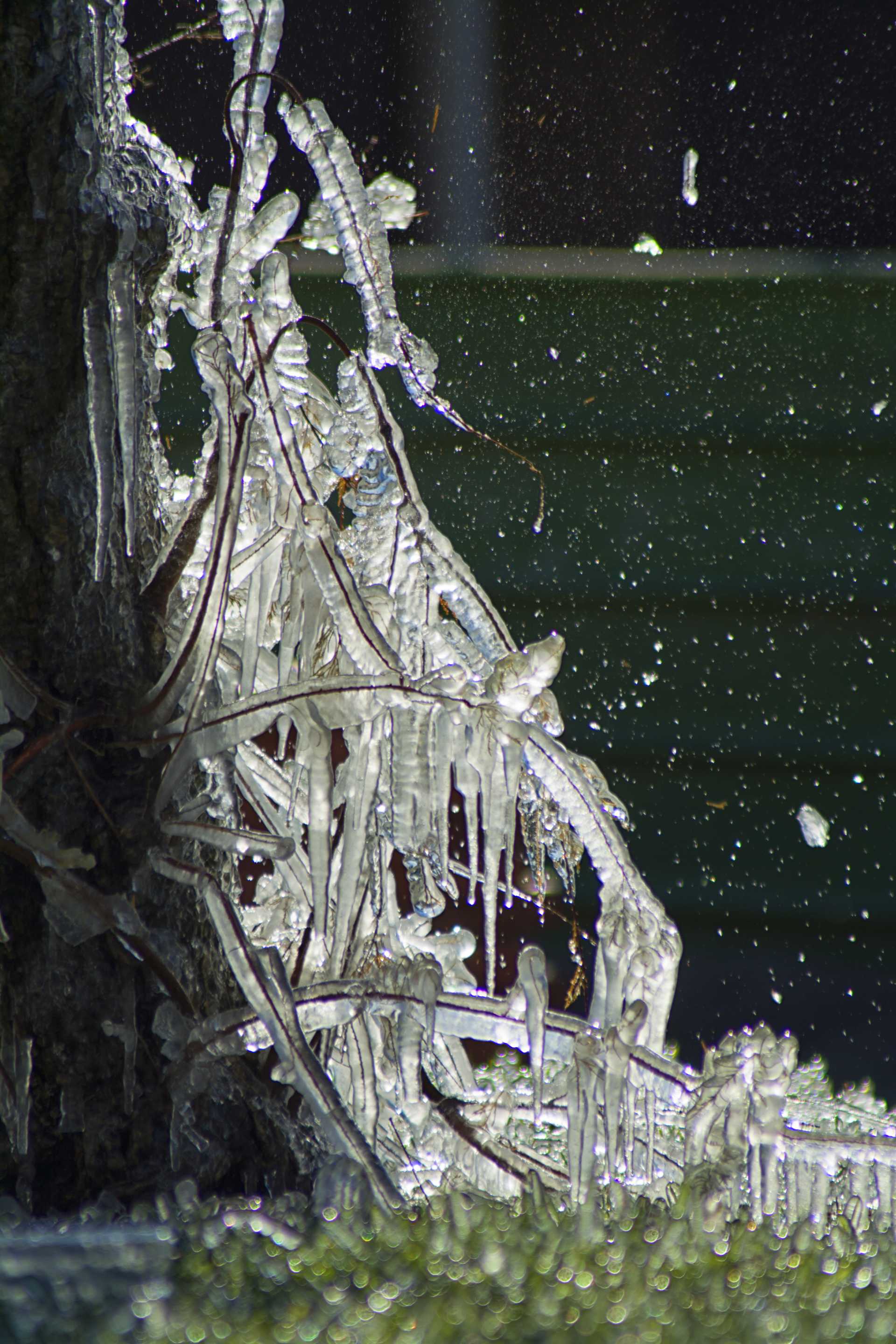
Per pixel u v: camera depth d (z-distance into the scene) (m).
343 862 3.94
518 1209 3.82
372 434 4.00
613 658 7.70
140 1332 3.61
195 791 3.94
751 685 7.34
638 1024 3.90
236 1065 3.89
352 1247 3.71
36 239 3.84
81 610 3.87
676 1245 3.73
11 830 3.81
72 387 3.86
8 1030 3.83
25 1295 3.65
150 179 3.90
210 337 3.92
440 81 10.96
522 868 5.42
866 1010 4.93
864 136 10.87
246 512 4.00
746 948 5.48
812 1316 3.65
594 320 9.30
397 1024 3.90
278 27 3.96
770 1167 3.88
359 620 3.92
